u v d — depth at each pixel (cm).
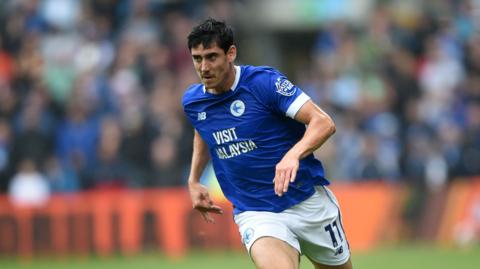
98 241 4869
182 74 5597
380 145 5328
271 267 2123
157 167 5091
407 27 6284
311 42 7019
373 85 5744
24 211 4878
